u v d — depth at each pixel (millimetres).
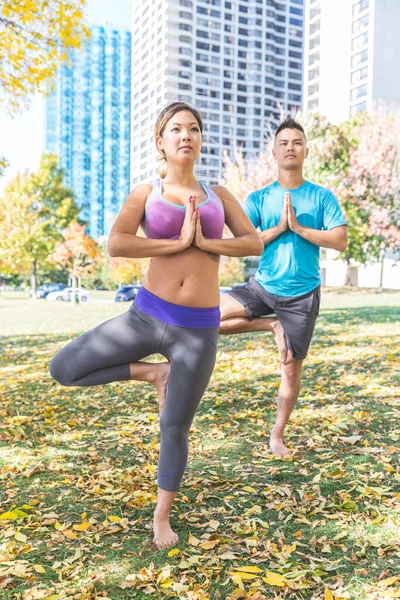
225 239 2500
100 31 125938
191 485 3213
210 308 2521
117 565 2363
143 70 114000
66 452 3904
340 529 2645
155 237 2504
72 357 2555
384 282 40531
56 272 57312
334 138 25953
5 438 4250
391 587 2131
